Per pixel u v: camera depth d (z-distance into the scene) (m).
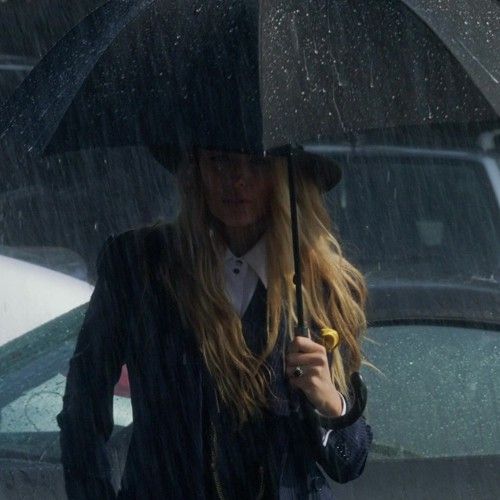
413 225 20.08
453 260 19.25
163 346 9.55
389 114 9.38
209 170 9.55
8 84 30.08
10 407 10.77
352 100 9.30
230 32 9.21
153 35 9.51
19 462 10.37
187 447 9.50
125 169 21.59
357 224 20.00
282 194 9.62
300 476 9.49
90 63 9.58
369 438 9.67
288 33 9.30
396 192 20.64
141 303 9.66
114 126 9.23
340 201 20.47
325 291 9.77
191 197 9.71
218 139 8.94
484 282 12.02
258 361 9.41
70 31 10.24
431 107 9.48
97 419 9.82
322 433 9.40
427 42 9.59
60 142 9.38
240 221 9.53
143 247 9.80
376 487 10.27
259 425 9.44
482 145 21.53
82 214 20.83
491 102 9.54
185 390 9.48
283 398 9.45
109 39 9.64
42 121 9.56
